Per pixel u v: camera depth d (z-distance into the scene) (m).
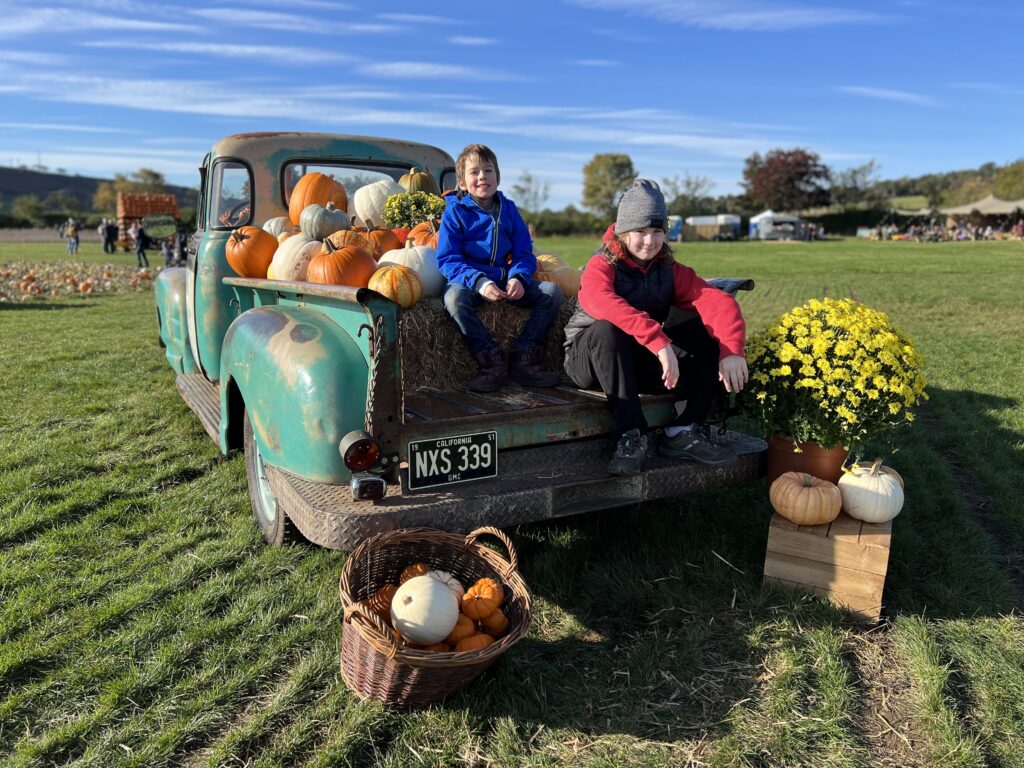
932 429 5.92
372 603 2.75
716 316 3.38
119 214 39.84
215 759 2.33
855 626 3.17
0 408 6.34
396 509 2.69
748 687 2.74
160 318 7.33
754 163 97.44
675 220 65.94
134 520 4.13
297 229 4.76
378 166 5.41
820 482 3.34
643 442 3.19
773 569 3.36
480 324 3.41
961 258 31.58
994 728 2.52
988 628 3.11
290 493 2.91
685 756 2.41
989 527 4.15
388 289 3.26
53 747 2.41
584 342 3.30
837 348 3.34
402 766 2.35
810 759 2.39
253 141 5.00
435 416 2.95
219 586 3.39
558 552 3.76
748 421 5.88
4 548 3.80
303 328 3.06
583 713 2.61
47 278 18.41
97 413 6.23
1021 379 7.55
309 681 2.73
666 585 3.44
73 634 3.00
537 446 3.18
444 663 2.37
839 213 82.06
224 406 3.89
